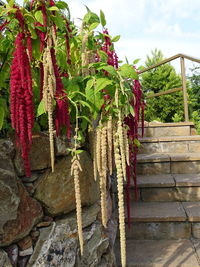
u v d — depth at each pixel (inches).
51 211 68.5
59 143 68.6
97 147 57.8
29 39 48.4
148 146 177.3
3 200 57.4
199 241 110.6
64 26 60.0
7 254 59.4
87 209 77.6
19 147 62.2
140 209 123.6
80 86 69.2
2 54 58.6
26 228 62.8
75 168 52.1
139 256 100.1
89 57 70.7
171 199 134.6
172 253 101.7
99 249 78.2
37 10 51.2
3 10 48.7
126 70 63.2
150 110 374.0
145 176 150.9
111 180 111.9
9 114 62.4
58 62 71.6
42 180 66.8
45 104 49.1
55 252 67.1
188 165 154.3
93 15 73.7
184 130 199.8
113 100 61.3
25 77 44.8
